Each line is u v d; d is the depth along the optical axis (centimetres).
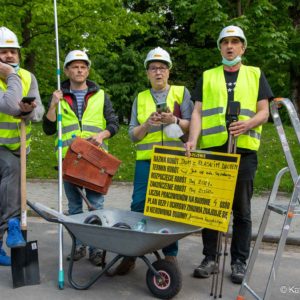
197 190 427
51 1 1322
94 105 521
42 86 1772
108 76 2219
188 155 430
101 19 1496
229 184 414
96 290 450
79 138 488
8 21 1385
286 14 1616
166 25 2334
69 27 1465
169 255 464
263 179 930
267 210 400
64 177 486
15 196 491
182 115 474
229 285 464
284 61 1547
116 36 1583
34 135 1295
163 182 442
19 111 451
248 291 425
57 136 514
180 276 424
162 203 442
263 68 1653
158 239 400
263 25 1427
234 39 446
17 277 453
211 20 1333
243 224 465
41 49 1633
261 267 527
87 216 468
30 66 1592
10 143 489
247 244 470
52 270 502
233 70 457
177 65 2338
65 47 1645
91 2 1384
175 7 1412
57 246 591
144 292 446
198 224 427
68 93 519
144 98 484
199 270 478
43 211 466
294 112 381
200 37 1526
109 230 408
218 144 450
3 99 448
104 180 488
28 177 993
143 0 2223
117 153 1132
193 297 436
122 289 453
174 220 437
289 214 367
